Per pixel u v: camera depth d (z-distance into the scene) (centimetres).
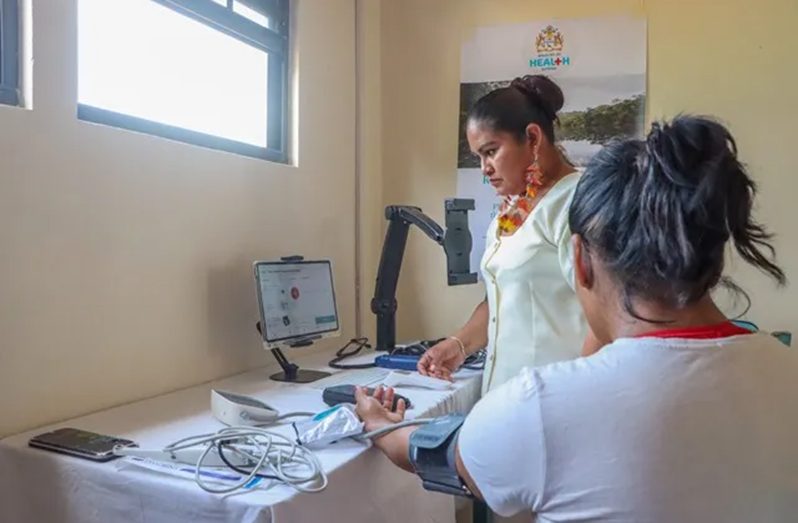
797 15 227
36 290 136
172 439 128
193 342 178
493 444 70
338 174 248
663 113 240
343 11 251
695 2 237
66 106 141
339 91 248
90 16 153
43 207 137
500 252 165
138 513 108
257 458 111
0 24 132
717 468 62
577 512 64
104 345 151
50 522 118
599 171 71
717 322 70
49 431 131
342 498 112
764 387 66
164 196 167
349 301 257
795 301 228
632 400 64
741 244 68
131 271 158
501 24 259
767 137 230
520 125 160
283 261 193
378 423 119
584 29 249
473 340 190
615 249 68
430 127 269
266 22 217
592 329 77
